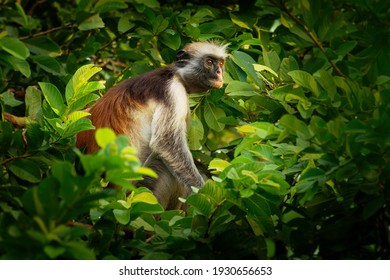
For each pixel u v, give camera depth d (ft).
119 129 42.75
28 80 45.01
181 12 47.29
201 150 47.78
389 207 30.30
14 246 24.40
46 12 60.18
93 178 24.62
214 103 44.37
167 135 44.04
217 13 48.14
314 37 38.32
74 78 34.40
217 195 30.01
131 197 31.32
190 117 46.06
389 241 30.60
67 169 24.59
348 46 37.42
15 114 44.01
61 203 24.62
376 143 28.53
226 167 30.45
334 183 31.30
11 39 32.58
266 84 39.47
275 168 31.01
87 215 33.35
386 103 31.07
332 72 37.55
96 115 42.98
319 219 31.50
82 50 47.83
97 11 46.09
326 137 29.12
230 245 30.12
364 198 29.55
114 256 29.63
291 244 30.66
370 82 34.83
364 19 38.06
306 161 32.42
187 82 46.01
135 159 24.67
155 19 44.83
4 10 48.52
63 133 33.91
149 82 45.21
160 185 44.34
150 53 47.26
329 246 30.50
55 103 34.12
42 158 33.91
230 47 45.98
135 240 30.81
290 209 32.19
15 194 32.12
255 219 30.78
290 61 38.65
